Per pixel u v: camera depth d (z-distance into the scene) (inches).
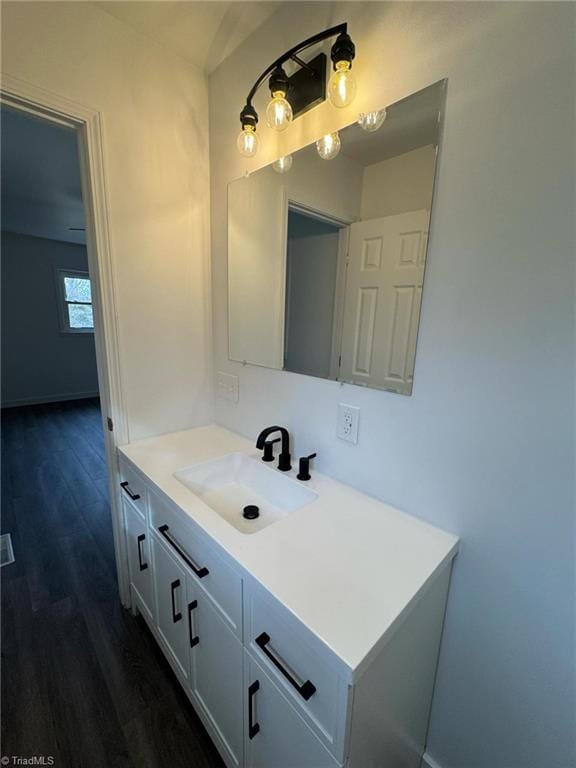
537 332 26.8
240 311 56.9
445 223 30.9
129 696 48.1
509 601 31.0
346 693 22.0
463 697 35.6
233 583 31.1
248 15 43.4
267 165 47.2
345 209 38.9
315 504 38.8
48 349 201.3
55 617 60.8
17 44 38.2
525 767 32.3
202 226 59.1
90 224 49.1
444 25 29.0
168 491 41.8
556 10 23.5
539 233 25.9
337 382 42.7
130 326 53.9
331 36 35.7
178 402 61.9
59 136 79.4
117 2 42.0
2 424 163.6
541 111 24.8
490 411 30.0
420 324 33.7
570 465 26.4
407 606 25.7
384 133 34.1
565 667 28.5
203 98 54.9
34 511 93.7
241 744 35.2
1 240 179.6
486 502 31.2
